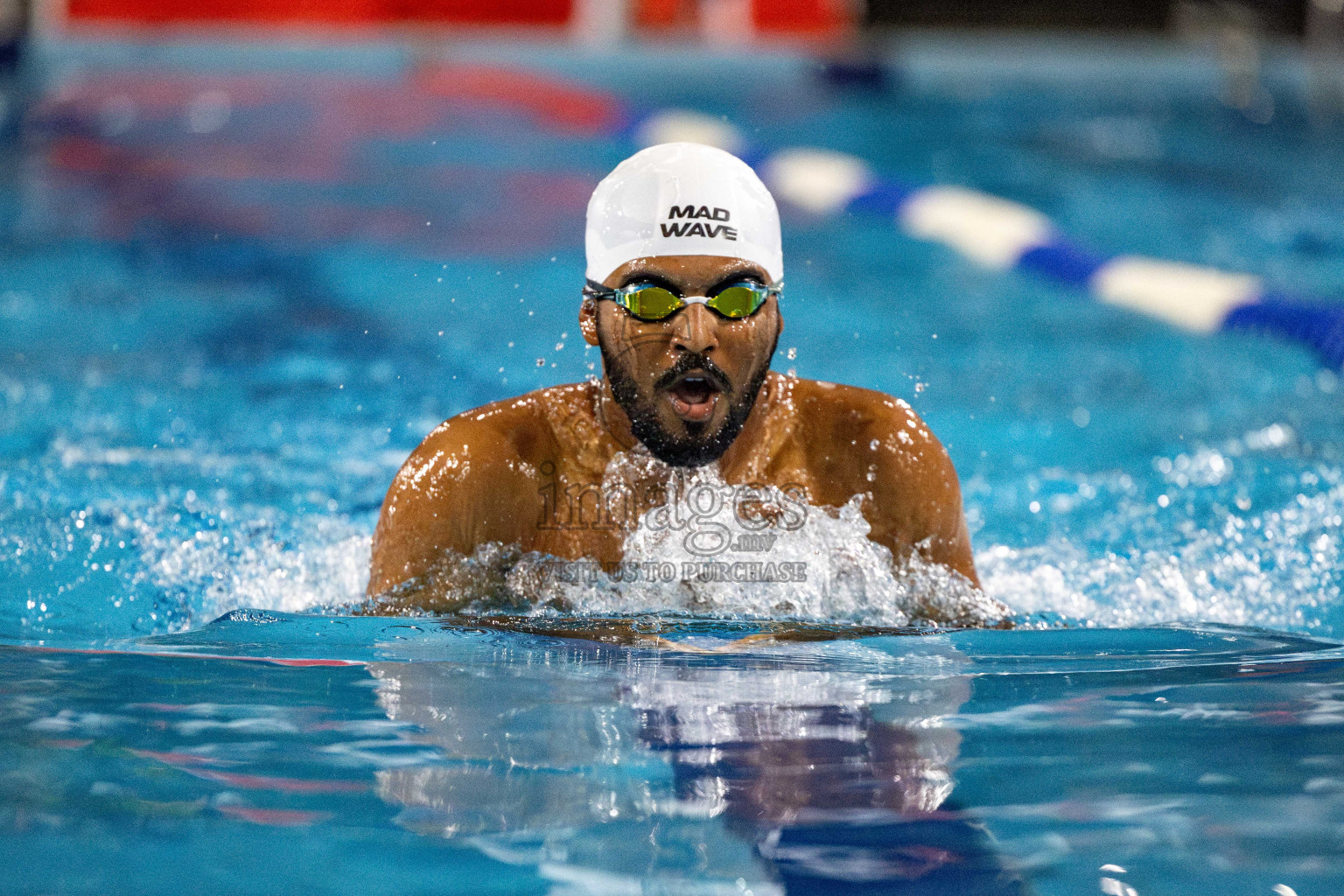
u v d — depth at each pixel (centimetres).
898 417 751
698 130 2873
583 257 1794
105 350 1330
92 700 523
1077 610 739
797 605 696
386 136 2702
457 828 402
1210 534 877
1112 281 1791
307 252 1795
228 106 2925
